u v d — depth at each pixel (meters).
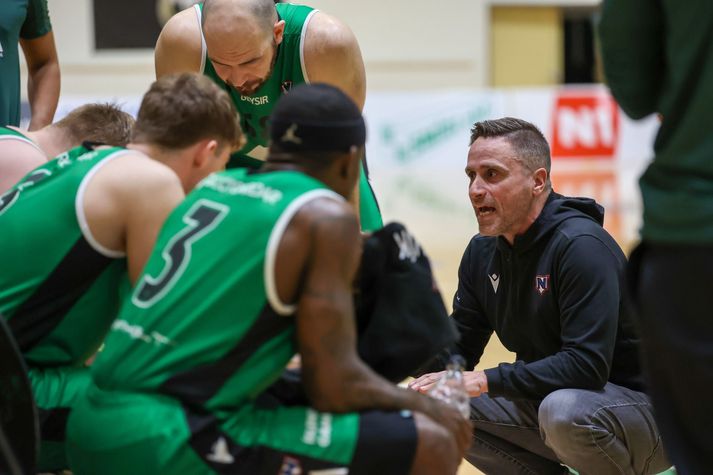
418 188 26.00
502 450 6.71
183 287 4.50
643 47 4.59
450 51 34.69
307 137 4.64
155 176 5.05
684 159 4.34
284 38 7.30
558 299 6.08
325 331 4.34
